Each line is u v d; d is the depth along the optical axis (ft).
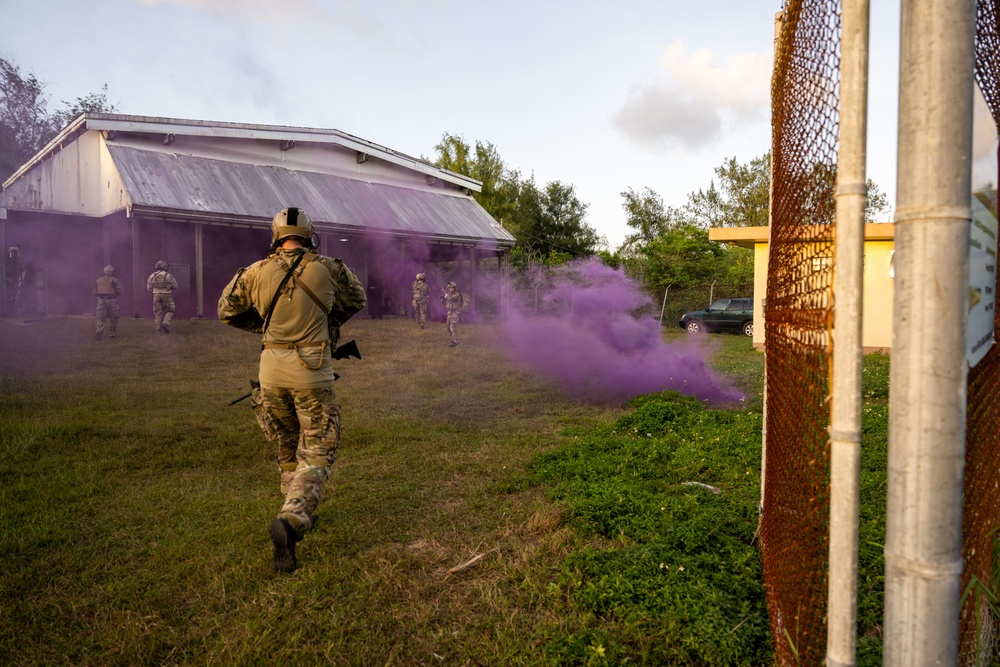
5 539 11.76
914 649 4.48
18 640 8.75
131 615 9.34
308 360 11.53
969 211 4.27
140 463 17.37
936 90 4.24
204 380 31.86
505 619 9.23
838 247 4.80
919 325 4.34
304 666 8.13
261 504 13.94
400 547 11.81
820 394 6.10
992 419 7.11
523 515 13.39
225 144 75.82
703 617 8.75
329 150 85.40
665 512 12.76
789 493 7.72
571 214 144.05
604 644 8.32
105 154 66.49
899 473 4.48
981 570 7.12
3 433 19.66
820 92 5.75
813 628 6.33
